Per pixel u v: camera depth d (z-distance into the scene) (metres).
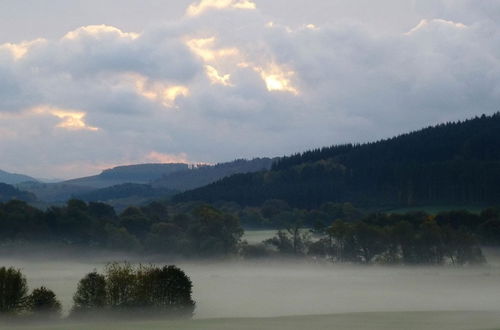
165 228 172.12
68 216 176.75
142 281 62.97
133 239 173.12
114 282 62.78
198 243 163.88
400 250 167.50
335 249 169.38
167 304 62.78
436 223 177.38
